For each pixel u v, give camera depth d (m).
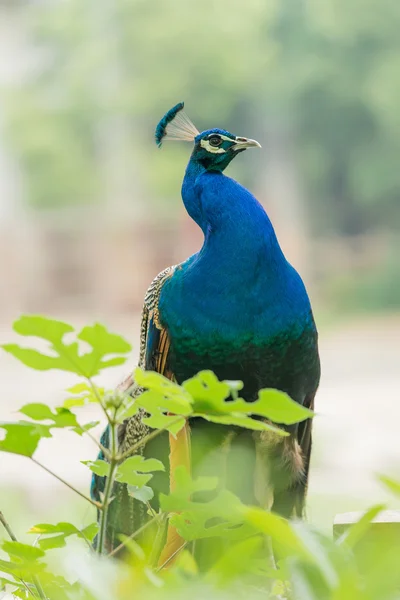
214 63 44.16
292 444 5.05
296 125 46.34
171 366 5.10
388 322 33.53
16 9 45.16
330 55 45.09
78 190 42.19
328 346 27.11
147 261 33.81
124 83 44.38
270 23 45.62
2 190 42.00
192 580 1.96
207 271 4.93
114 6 43.84
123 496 5.20
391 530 3.44
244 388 5.07
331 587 1.83
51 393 18.33
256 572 2.37
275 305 4.92
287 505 5.15
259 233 4.93
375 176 45.53
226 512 2.51
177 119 5.61
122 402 2.37
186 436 4.71
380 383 19.98
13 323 2.19
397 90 43.62
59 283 34.28
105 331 2.19
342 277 40.78
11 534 2.93
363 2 44.03
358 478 10.39
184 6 44.41
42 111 42.94
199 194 5.16
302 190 46.94
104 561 1.95
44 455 12.91
